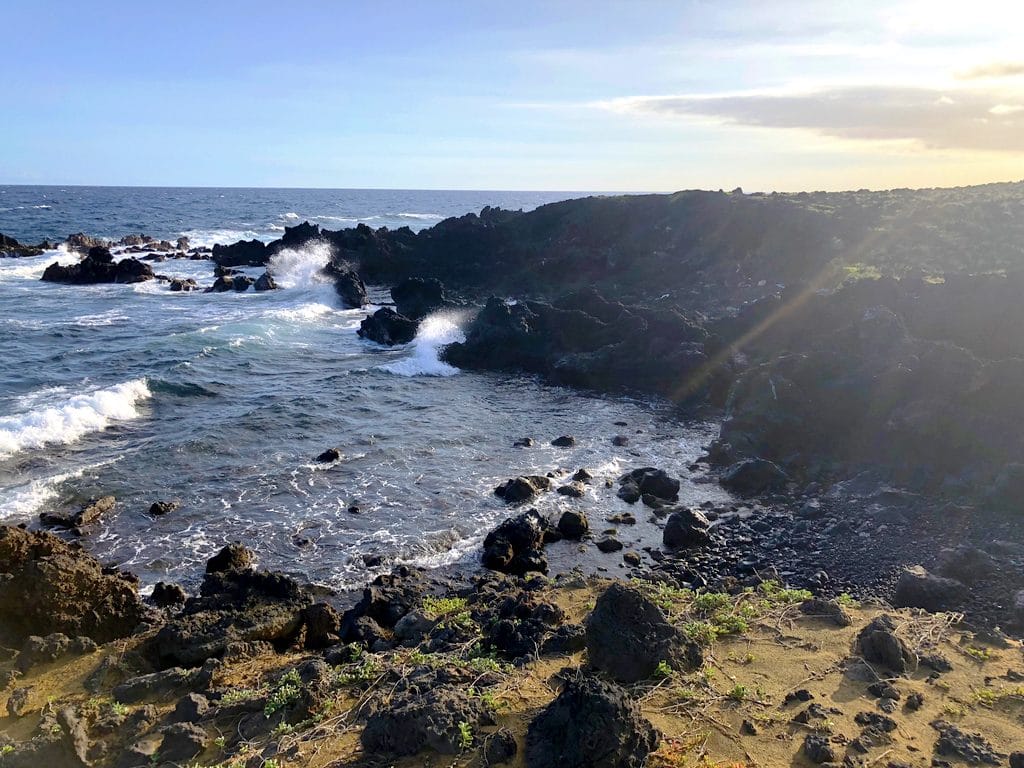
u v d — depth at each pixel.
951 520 16.97
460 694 7.64
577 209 60.03
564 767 6.39
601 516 18.75
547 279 51.97
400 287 44.44
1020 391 19.14
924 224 40.94
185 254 68.56
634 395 29.66
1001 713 7.90
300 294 49.47
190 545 16.64
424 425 25.52
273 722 8.12
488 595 12.59
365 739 7.28
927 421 19.69
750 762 6.97
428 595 13.75
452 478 20.94
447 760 6.88
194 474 20.45
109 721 8.42
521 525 16.84
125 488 19.31
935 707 8.00
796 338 28.11
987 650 9.41
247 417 25.05
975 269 32.09
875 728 7.47
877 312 23.64
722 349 29.56
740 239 47.25
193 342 34.97
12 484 19.17
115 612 12.32
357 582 15.36
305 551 16.59
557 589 12.51
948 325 23.33
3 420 22.09
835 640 9.66
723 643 9.57
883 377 21.48
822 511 18.47
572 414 27.33
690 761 6.91
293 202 188.88
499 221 66.00
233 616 11.93
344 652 10.63
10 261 60.19
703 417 27.05
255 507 18.66
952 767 6.88
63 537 16.67
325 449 22.84
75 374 29.06
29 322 38.28
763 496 19.80
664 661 8.37
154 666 10.80
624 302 42.38
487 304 36.19
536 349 33.75
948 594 12.64
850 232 42.38
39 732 8.30
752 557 16.20
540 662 9.08
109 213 119.38
